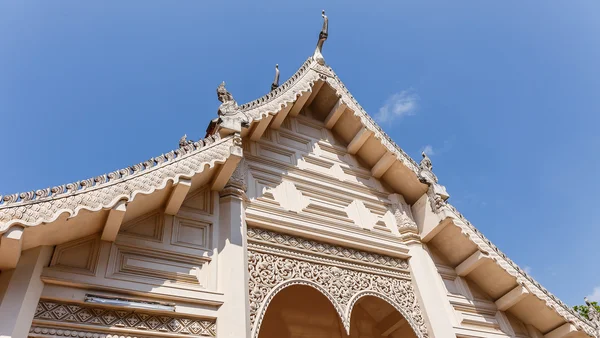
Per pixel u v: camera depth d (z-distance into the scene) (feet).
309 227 24.20
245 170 24.59
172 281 17.39
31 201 14.20
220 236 20.24
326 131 32.30
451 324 24.68
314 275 22.74
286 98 27.58
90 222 16.07
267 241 22.40
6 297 13.48
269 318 28.53
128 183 16.88
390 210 29.68
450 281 27.71
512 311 28.17
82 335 14.48
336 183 28.55
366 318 29.91
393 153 29.86
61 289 14.96
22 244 14.34
